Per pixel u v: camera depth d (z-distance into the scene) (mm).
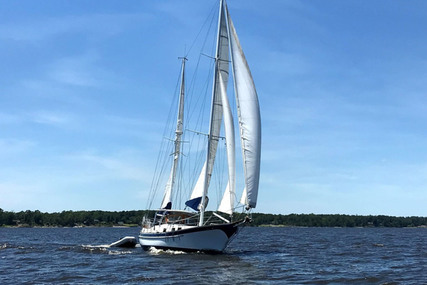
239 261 43062
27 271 38469
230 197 44812
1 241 89000
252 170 44062
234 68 45500
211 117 47219
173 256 45875
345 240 96062
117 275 35250
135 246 65312
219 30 47906
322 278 34281
